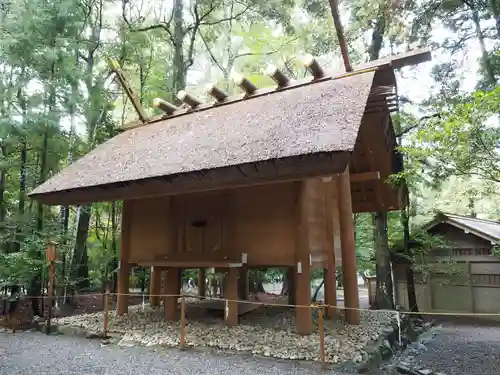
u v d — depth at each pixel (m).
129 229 6.89
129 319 6.30
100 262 9.92
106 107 9.55
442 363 5.63
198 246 6.14
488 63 7.34
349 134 3.82
